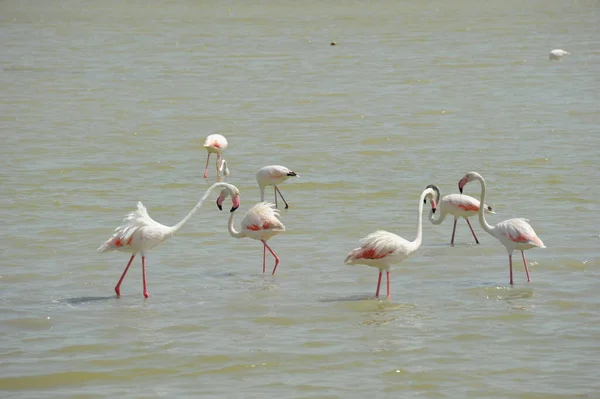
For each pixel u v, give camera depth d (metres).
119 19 58.91
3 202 18.42
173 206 18.20
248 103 31.00
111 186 20.03
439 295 12.44
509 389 9.22
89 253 14.87
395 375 9.65
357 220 16.86
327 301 12.24
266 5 66.56
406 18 56.50
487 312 11.65
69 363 10.08
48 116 28.98
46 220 17.03
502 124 26.53
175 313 11.79
